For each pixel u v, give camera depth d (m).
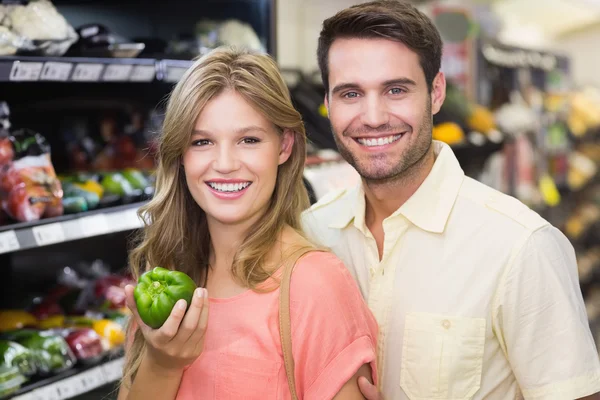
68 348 2.01
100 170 2.55
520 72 5.08
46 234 1.87
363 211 1.56
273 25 2.63
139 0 2.74
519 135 4.41
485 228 1.43
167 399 1.32
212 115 1.28
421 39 1.38
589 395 1.34
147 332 1.22
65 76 1.86
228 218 1.31
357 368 1.21
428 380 1.42
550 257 1.37
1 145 1.90
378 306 1.50
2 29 1.79
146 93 2.78
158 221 1.45
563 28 6.95
